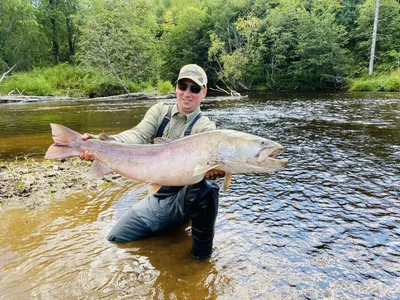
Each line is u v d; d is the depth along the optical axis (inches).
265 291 106.0
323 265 120.7
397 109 590.6
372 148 302.7
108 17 1231.5
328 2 1528.1
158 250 133.5
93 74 1316.4
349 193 192.2
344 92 1169.4
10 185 209.3
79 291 105.9
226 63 1461.6
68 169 251.3
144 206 143.1
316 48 1382.9
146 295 103.7
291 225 153.2
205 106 775.1
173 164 117.0
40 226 154.6
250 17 1535.4
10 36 1530.5
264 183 214.2
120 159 122.3
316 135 373.7
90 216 166.4
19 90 1176.8
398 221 155.1
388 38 1441.9
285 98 977.5
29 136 407.2
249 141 112.0
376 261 123.0
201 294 104.3
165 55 1711.4
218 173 120.6
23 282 110.7
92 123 512.7
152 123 146.0
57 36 1786.4
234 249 132.4
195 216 120.7
